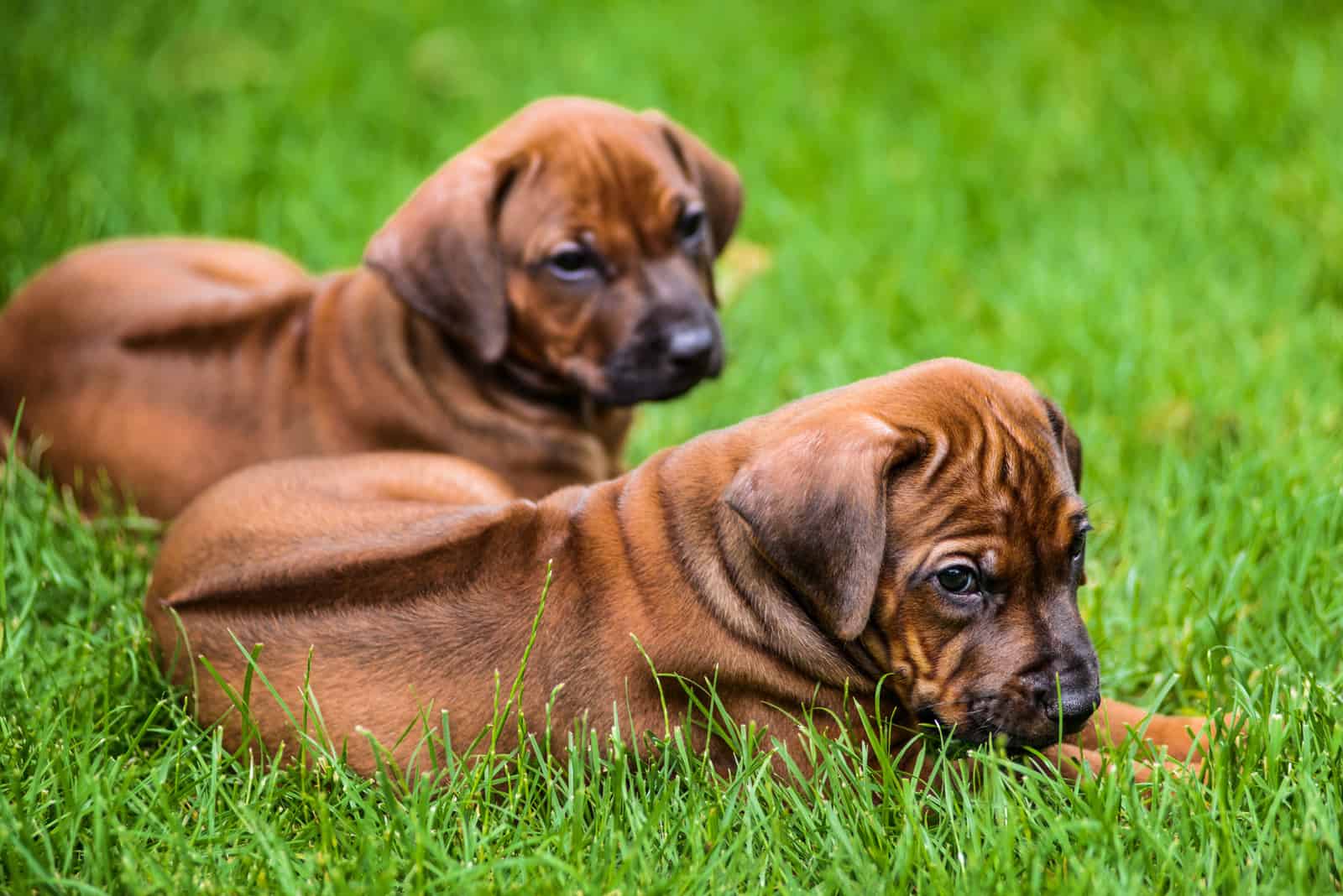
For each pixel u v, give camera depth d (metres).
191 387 8.55
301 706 6.03
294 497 6.77
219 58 14.45
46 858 5.54
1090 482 8.32
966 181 12.14
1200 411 8.86
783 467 5.52
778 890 5.31
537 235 8.09
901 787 5.76
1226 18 14.79
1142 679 6.95
